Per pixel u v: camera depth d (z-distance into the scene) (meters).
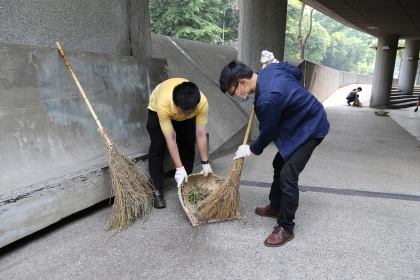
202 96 2.59
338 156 4.89
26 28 2.72
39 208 2.24
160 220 2.67
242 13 5.81
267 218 2.73
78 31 3.15
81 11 3.15
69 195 2.44
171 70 5.27
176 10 15.80
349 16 10.23
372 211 2.89
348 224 2.64
